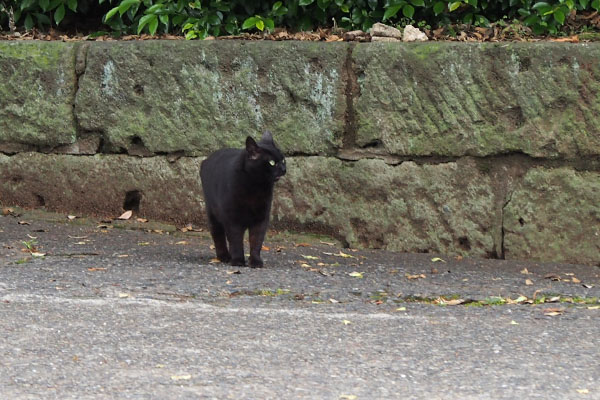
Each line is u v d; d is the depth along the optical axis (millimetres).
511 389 6648
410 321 8445
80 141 13375
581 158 11289
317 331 8039
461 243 11891
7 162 13719
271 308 8836
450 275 10594
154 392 6496
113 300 8898
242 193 10609
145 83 12938
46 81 13359
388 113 11984
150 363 7102
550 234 11477
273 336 7863
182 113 12812
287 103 12398
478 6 13641
